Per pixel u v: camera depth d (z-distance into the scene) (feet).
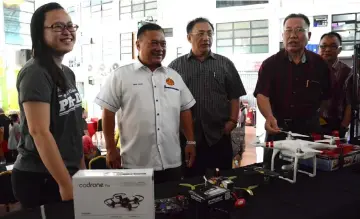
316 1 13.66
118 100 5.94
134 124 5.76
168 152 5.92
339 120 8.64
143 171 3.06
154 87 5.86
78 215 2.93
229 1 16.71
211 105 7.32
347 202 3.73
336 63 8.82
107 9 20.74
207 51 7.46
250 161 13.60
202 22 7.38
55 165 3.87
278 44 15.35
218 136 7.40
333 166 4.98
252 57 16.28
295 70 6.90
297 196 3.88
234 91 7.63
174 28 17.63
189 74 7.40
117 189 2.90
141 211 2.92
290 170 4.76
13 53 19.39
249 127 18.38
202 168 7.37
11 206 9.78
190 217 3.33
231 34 16.80
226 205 3.44
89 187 2.89
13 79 19.45
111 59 20.68
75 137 4.64
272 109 7.27
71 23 4.38
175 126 6.07
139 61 6.06
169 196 3.82
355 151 5.36
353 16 12.62
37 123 3.86
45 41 4.25
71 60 21.83
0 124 16.20
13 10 20.85
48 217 3.28
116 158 6.15
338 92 8.55
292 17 6.62
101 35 21.01
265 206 3.55
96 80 20.24
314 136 5.66
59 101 4.27
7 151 16.38
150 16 18.58
